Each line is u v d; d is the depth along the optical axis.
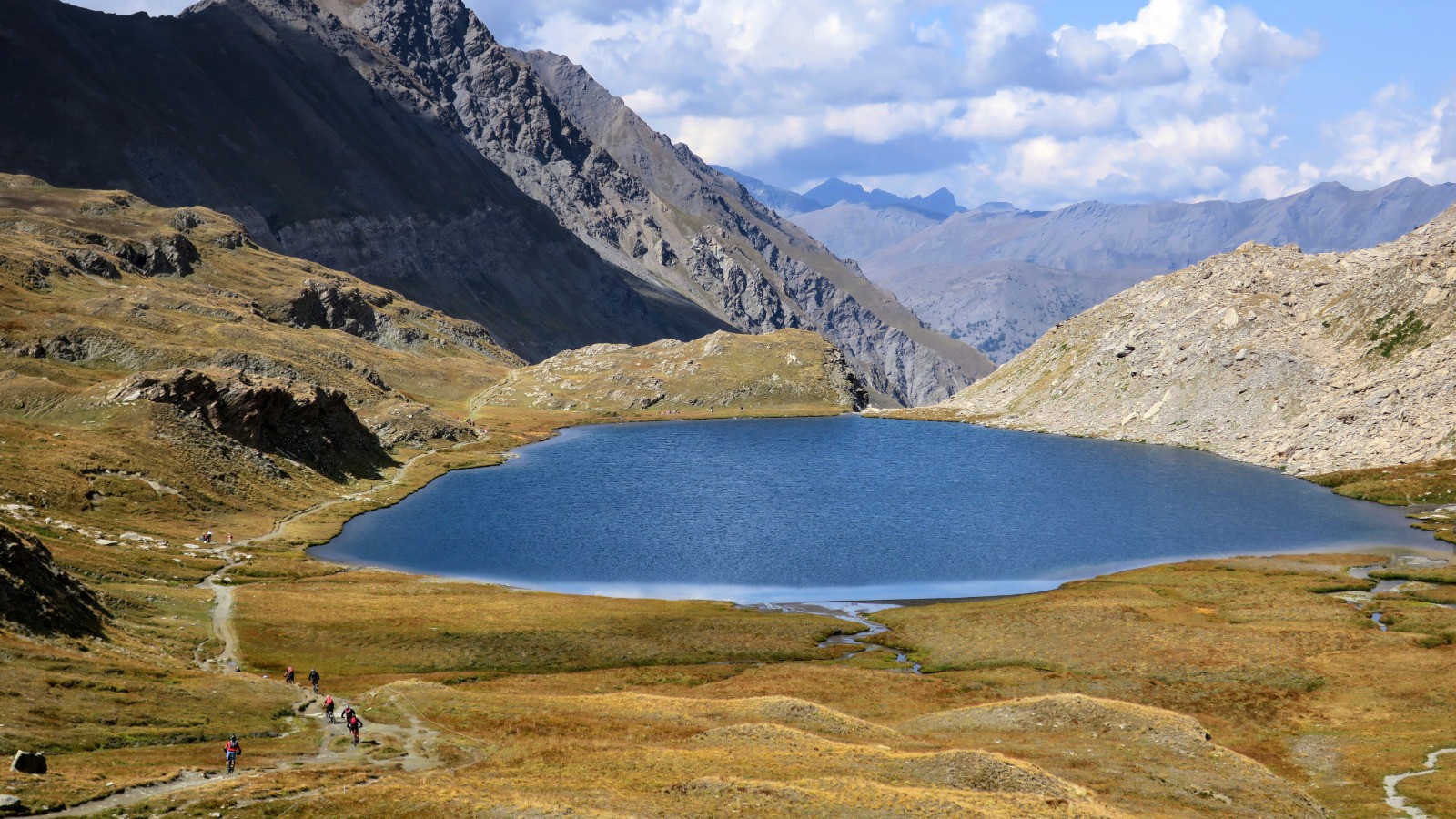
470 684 109.44
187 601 130.38
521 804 61.31
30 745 70.38
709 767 71.69
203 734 79.81
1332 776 82.31
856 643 128.12
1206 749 83.56
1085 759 81.31
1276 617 132.12
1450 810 72.56
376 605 136.12
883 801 63.00
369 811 61.09
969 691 107.44
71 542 145.38
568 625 129.38
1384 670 108.12
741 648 124.25
